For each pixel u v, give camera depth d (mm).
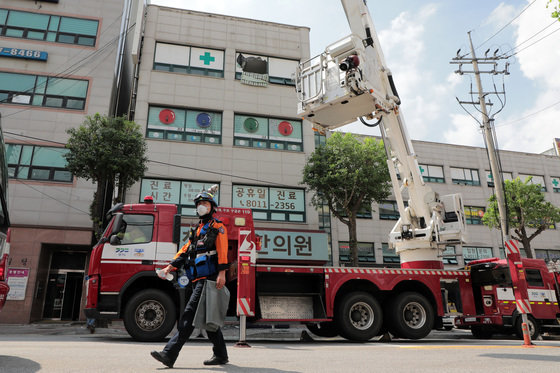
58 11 19891
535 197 21344
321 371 3154
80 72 19344
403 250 10484
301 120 22484
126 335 10711
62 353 4363
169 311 7840
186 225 11539
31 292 16172
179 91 20938
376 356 4562
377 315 8516
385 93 9492
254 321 8031
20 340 7293
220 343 3482
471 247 26891
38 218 17188
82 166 15273
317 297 8500
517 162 30422
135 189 18938
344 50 8930
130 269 7918
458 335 13305
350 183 17547
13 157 17578
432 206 10344
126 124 16125
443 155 28219
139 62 21391
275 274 8328
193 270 3439
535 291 11227
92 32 20078
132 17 26312
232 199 20141
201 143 20453
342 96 8570
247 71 22344
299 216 20797
